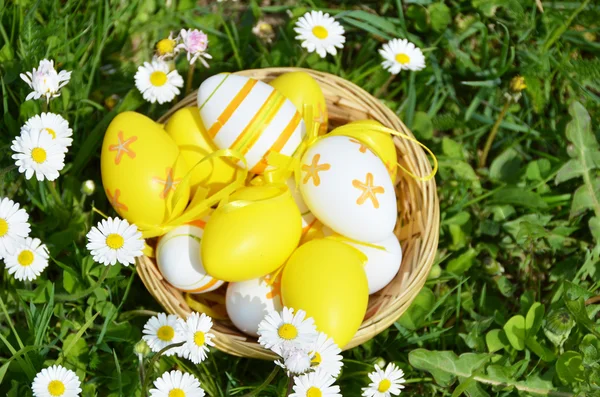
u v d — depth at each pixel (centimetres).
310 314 69
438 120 83
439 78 83
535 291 79
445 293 78
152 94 76
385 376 70
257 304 71
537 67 83
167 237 72
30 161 69
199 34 76
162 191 71
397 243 73
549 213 81
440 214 80
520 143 83
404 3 85
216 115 72
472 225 80
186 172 73
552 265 80
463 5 85
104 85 81
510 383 74
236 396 74
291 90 74
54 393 68
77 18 81
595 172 79
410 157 75
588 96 82
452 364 74
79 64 80
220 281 73
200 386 74
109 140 72
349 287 69
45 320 72
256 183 74
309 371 66
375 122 75
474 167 82
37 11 80
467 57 83
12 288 74
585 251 80
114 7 81
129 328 74
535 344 75
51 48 79
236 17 84
